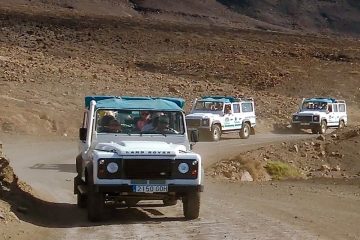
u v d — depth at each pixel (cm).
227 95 5906
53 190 2002
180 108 1545
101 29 11075
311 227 1411
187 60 8806
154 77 6372
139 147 1400
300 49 10400
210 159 2980
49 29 10894
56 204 1709
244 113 4259
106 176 1364
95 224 1405
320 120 4788
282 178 2694
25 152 3056
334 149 3241
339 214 1630
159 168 1380
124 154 1368
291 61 8975
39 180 2217
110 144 1438
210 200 1827
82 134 1533
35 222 1395
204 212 1582
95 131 1504
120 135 1504
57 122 4003
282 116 5341
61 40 10019
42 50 8950
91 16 13850
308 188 2225
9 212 1405
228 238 1260
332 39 13562
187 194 1434
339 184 2377
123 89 5412
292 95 7062
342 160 3123
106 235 1282
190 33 11406
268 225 1415
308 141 3472
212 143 3803
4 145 3288
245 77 7644
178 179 1390
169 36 10806
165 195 1402
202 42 10444
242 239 1253
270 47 10438
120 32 10856
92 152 1434
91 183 1391
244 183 2353
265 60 8956
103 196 1397
